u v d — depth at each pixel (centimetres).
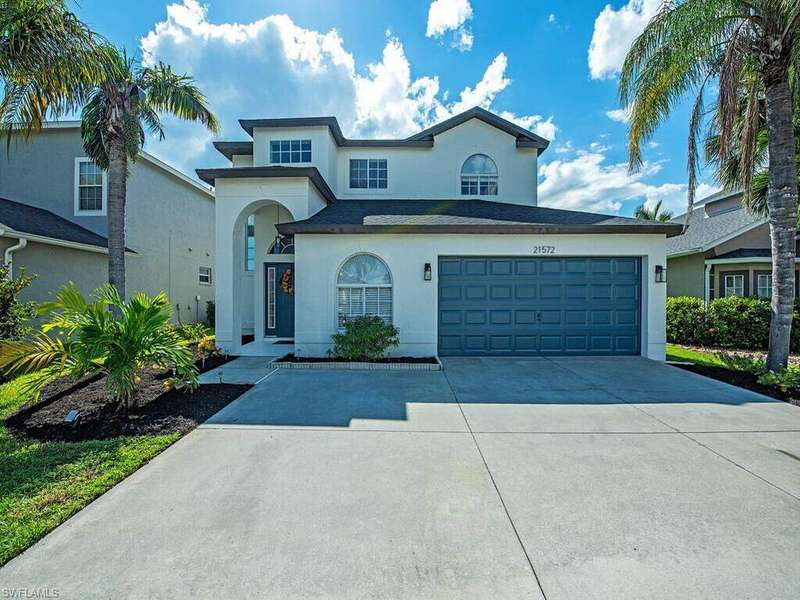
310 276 1044
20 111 709
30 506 338
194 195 1995
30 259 1207
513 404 649
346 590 251
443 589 253
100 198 1520
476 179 1491
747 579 261
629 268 1074
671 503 351
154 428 527
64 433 516
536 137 1497
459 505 347
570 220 1108
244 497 360
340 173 1484
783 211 786
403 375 858
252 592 249
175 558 279
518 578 262
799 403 649
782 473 407
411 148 1488
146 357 609
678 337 1445
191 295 1973
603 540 300
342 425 549
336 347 973
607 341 1078
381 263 1057
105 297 614
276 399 674
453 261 1072
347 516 330
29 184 1522
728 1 743
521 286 1073
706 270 1655
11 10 604
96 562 275
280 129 1384
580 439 500
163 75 1035
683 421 566
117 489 374
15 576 262
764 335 1265
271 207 1374
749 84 838
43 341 622
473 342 1077
